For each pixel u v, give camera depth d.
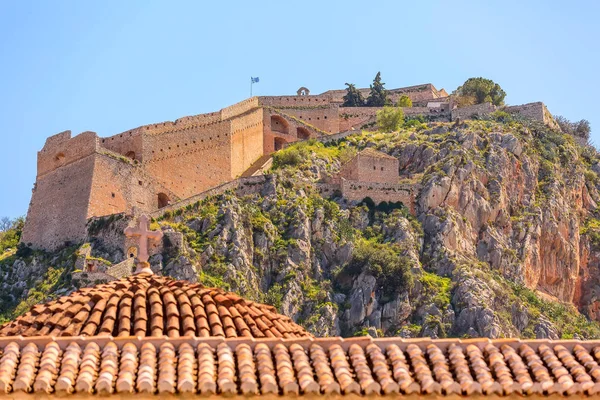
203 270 174.50
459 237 195.88
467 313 172.88
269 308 46.09
